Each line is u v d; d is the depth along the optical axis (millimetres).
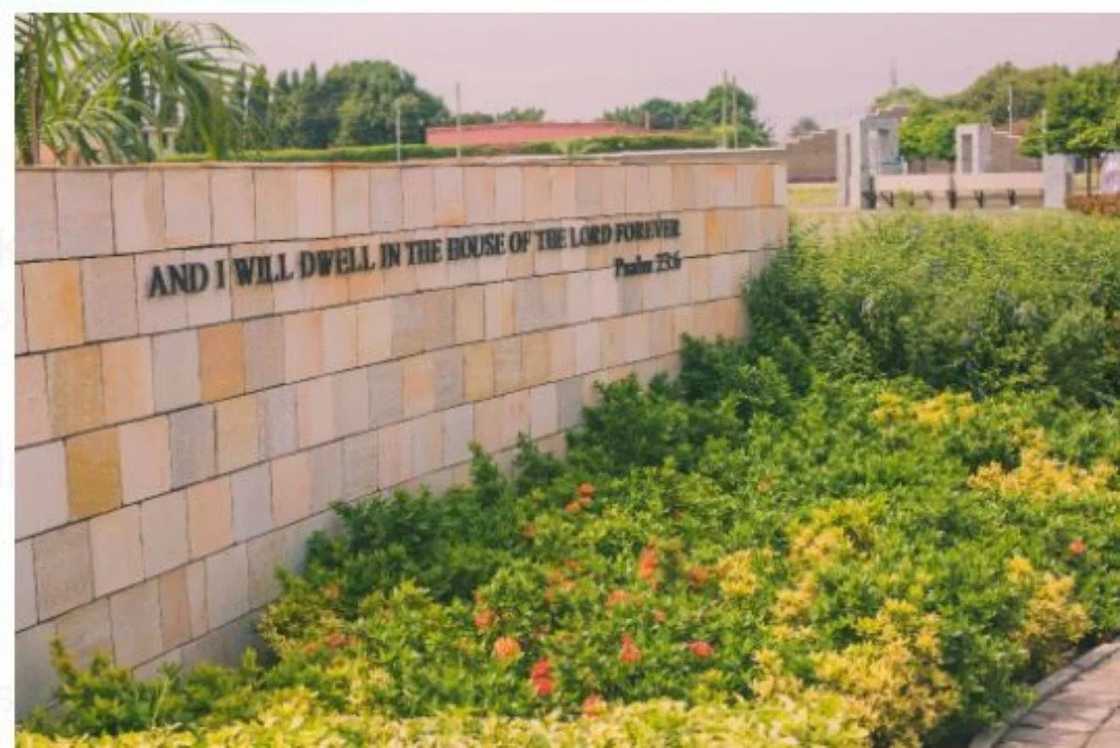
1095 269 14203
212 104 11016
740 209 13312
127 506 7383
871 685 7027
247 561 8250
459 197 10000
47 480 6898
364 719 6270
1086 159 42281
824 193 41875
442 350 9898
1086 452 11234
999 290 13344
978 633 7516
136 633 7461
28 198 6750
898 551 8273
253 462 8281
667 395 11906
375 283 9250
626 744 5895
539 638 7520
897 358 13141
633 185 11883
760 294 13422
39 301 6828
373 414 9273
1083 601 8945
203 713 6617
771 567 8375
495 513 9320
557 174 10992
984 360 13102
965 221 15344
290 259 8508
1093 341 13281
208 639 7957
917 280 13539
